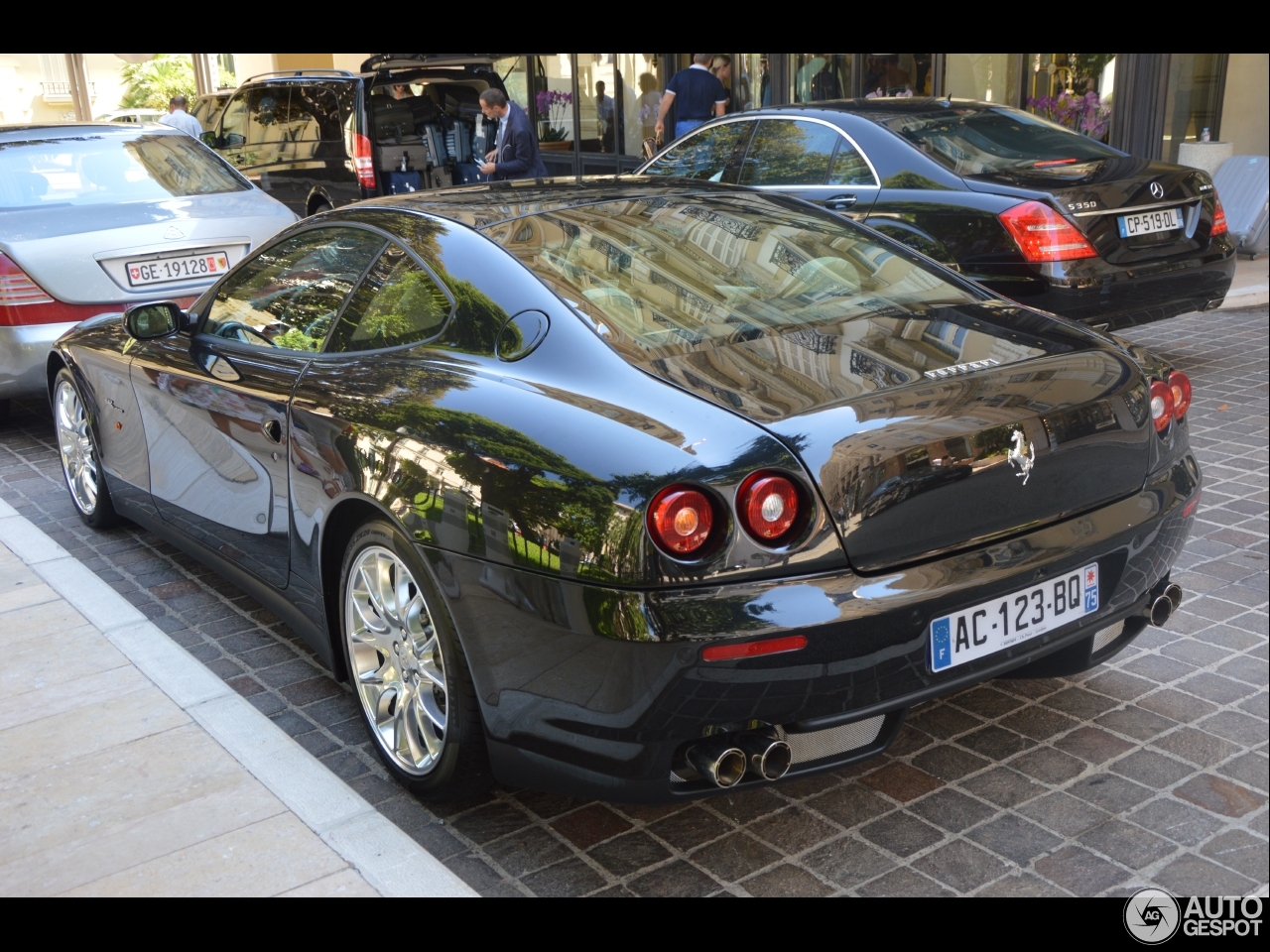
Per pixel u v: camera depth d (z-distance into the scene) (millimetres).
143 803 2885
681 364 2662
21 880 2611
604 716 2416
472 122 11172
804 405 2502
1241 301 8930
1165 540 2902
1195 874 2609
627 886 2641
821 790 2982
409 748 2955
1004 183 6008
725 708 2342
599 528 2363
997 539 2574
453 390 2826
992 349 2881
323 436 3074
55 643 3816
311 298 3521
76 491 5152
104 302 6199
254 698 3611
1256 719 3234
